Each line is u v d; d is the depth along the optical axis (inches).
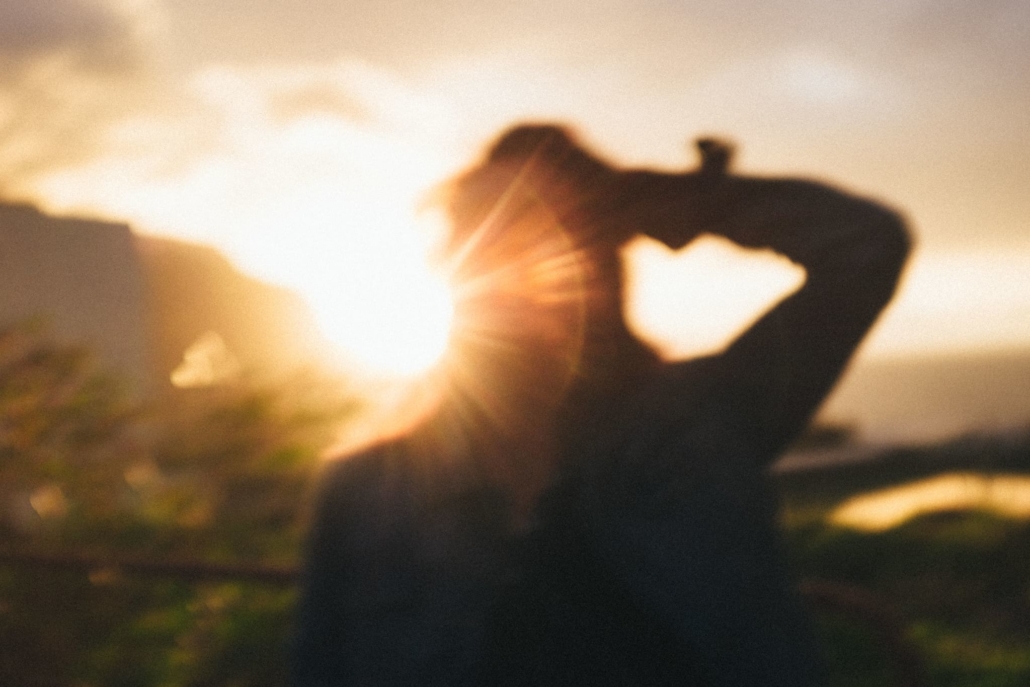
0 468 144.6
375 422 50.0
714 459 42.8
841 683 140.4
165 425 159.8
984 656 197.6
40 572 134.5
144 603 135.2
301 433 147.3
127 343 390.3
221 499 150.3
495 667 44.3
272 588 135.9
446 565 45.3
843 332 41.8
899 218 42.3
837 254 41.9
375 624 46.0
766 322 43.0
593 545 43.7
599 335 45.8
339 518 48.7
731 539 42.4
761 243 44.3
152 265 440.1
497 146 48.2
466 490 45.7
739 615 41.7
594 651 43.7
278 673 126.3
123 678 129.6
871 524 314.5
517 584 44.6
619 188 46.3
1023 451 474.9
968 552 265.9
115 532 144.8
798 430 43.6
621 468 43.4
